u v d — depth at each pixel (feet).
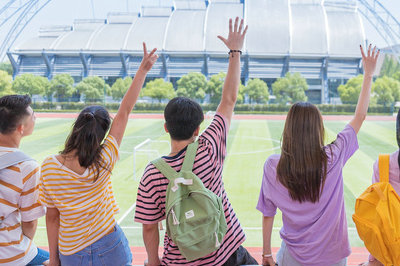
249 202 31.55
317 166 5.50
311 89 208.13
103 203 5.98
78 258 5.94
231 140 67.56
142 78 6.39
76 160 5.48
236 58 6.49
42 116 113.39
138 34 217.97
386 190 5.36
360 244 21.54
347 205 30.19
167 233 5.65
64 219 5.68
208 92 173.27
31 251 6.53
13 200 5.99
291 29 216.54
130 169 43.55
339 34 214.90
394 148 58.39
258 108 140.56
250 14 221.66
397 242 5.18
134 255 20.59
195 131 5.55
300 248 5.92
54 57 212.84
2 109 5.87
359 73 207.10
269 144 62.80
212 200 4.97
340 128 87.15
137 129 83.66
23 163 5.98
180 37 215.31
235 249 5.95
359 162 46.21
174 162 5.26
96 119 5.55
